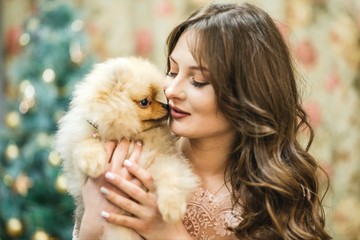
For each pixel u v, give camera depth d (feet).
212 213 5.07
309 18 11.62
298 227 4.97
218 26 4.80
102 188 4.68
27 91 8.76
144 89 4.66
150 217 4.68
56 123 8.53
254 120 4.91
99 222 4.75
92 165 4.55
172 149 4.99
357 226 11.84
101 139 4.83
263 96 4.91
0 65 11.93
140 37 11.60
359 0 11.93
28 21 9.75
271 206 4.95
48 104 8.59
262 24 5.05
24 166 8.43
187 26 4.99
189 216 5.08
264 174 4.93
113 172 4.70
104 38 11.53
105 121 4.62
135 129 4.70
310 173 5.25
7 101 11.74
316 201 5.30
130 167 4.66
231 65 4.78
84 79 5.01
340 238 11.73
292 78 5.36
